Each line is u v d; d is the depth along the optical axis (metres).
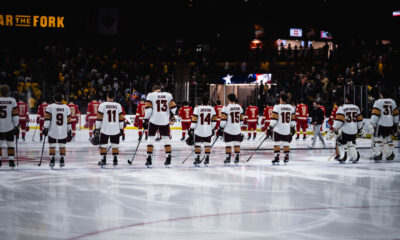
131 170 9.60
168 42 34.47
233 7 35.00
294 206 6.06
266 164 10.95
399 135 19.81
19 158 11.77
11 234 4.61
